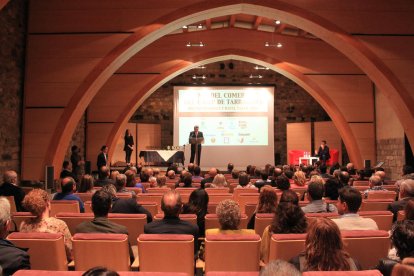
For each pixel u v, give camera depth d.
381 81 8.99
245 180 6.09
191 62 13.34
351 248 2.59
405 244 1.96
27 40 8.53
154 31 8.67
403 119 9.02
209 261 2.56
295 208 2.75
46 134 8.34
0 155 7.48
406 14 8.85
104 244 2.59
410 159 10.89
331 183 4.76
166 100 16.98
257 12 9.34
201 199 3.98
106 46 8.56
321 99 13.22
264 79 17.14
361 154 12.75
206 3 8.77
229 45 13.52
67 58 8.52
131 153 14.84
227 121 15.92
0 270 1.79
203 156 15.77
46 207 2.99
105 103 12.95
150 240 2.54
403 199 4.13
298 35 13.48
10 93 7.91
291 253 2.50
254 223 3.63
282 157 17.02
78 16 8.61
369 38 8.84
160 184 6.39
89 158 12.79
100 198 3.02
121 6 8.66
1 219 2.19
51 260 2.62
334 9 8.88
